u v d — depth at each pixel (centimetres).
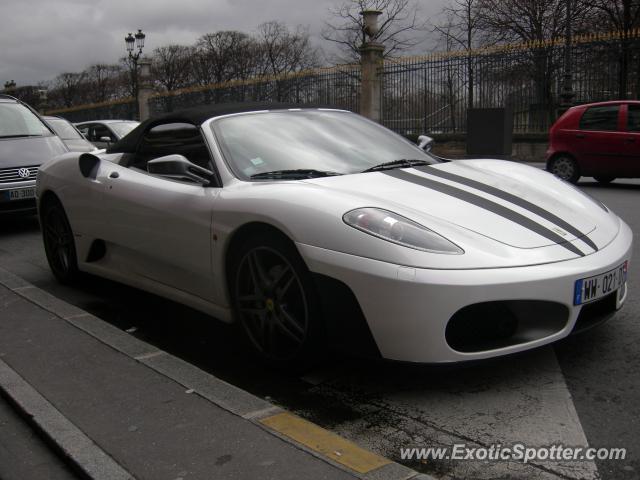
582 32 2711
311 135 387
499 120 1727
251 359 348
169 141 404
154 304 457
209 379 304
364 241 275
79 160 455
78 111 3766
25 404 286
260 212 307
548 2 2734
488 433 255
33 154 789
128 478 225
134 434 255
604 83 1698
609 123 1090
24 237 748
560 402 278
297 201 300
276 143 372
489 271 266
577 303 283
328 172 350
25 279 540
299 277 297
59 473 243
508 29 2864
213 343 376
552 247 291
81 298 477
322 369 326
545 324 283
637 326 365
